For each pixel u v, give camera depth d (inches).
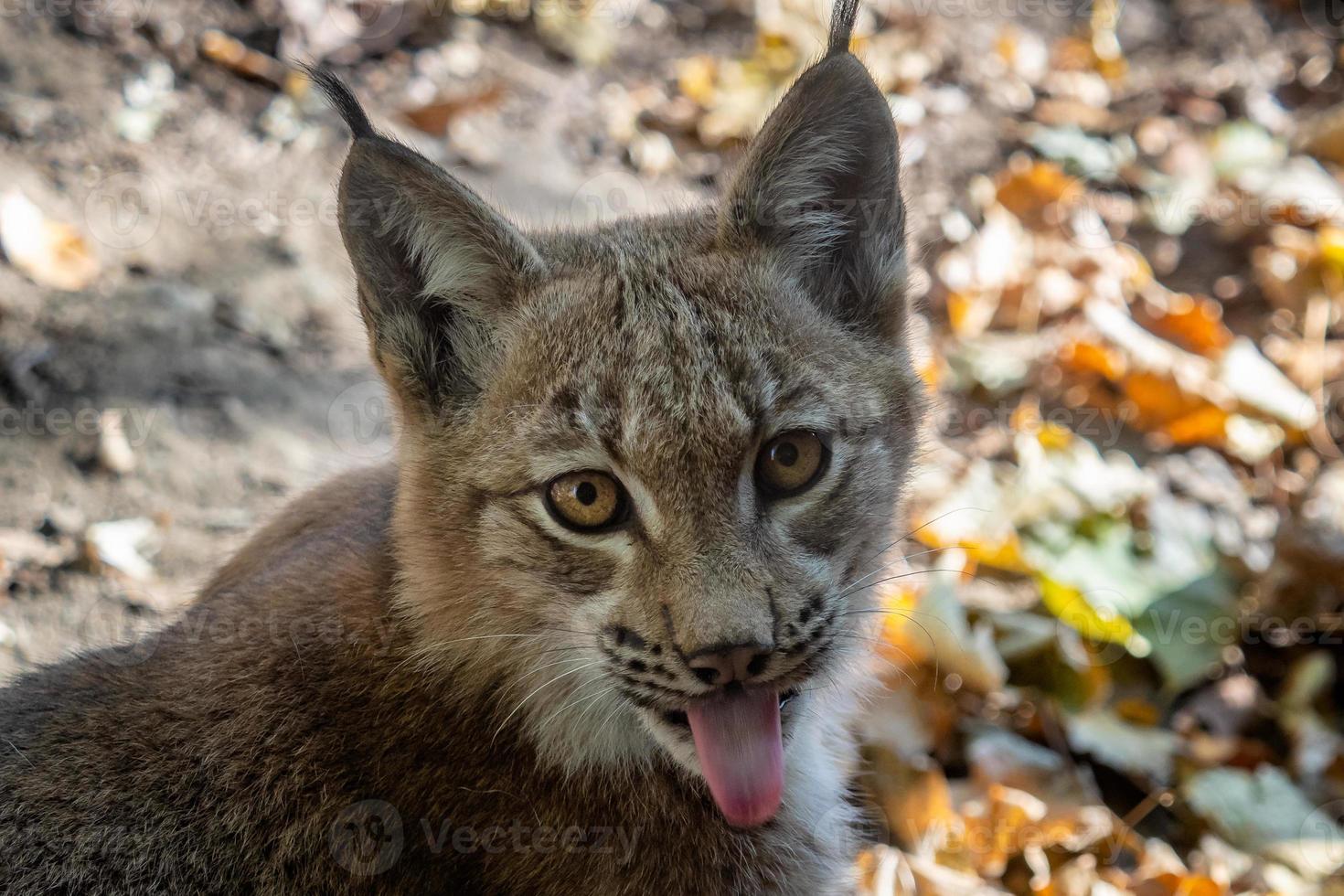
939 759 193.5
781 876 143.3
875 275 144.3
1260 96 327.6
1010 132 308.7
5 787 130.0
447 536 136.0
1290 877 178.4
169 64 279.7
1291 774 198.2
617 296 134.9
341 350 239.0
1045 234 280.8
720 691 126.3
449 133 282.4
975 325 264.2
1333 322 272.4
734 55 328.2
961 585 217.5
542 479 130.2
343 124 280.4
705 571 124.8
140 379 223.9
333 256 254.5
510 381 135.0
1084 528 225.8
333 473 179.0
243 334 236.1
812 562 132.1
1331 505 233.1
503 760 138.1
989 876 176.1
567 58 316.2
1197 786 188.4
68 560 197.0
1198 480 242.4
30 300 229.6
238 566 165.8
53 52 272.8
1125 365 252.8
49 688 140.5
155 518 205.0
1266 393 251.4
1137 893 174.1
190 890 128.1
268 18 294.4
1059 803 184.9
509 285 137.3
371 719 137.2
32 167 249.3
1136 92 329.7
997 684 195.6
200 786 132.2
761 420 130.0
